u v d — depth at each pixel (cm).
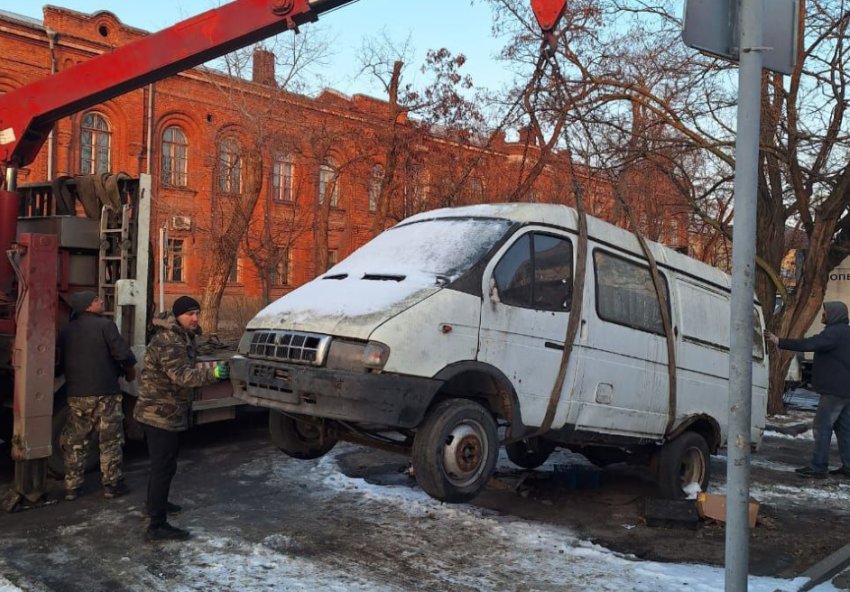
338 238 3170
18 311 625
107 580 459
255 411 988
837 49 1212
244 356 537
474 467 494
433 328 483
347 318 485
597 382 598
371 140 2016
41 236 626
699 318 723
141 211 764
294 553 515
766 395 804
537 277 560
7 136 839
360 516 607
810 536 604
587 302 594
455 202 1839
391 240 611
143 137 2836
